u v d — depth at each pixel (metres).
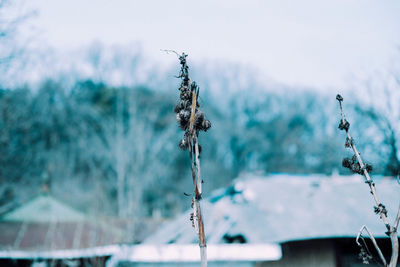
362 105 12.95
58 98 52.50
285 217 12.41
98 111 56.06
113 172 50.00
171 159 53.66
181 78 3.70
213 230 12.63
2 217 27.30
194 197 3.45
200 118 3.58
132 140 52.66
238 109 66.88
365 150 10.31
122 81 58.16
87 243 14.34
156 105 57.38
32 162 39.00
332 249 10.78
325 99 58.56
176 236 13.20
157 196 49.03
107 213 24.08
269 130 61.50
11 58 19.38
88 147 51.09
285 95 65.56
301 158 55.88
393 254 3.61
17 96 29.75
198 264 11.30
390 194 12.30
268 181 15.44
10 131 32.31
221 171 55.00
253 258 11.13
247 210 13.20
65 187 43.12
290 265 11.23
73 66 56.06
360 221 11.31
